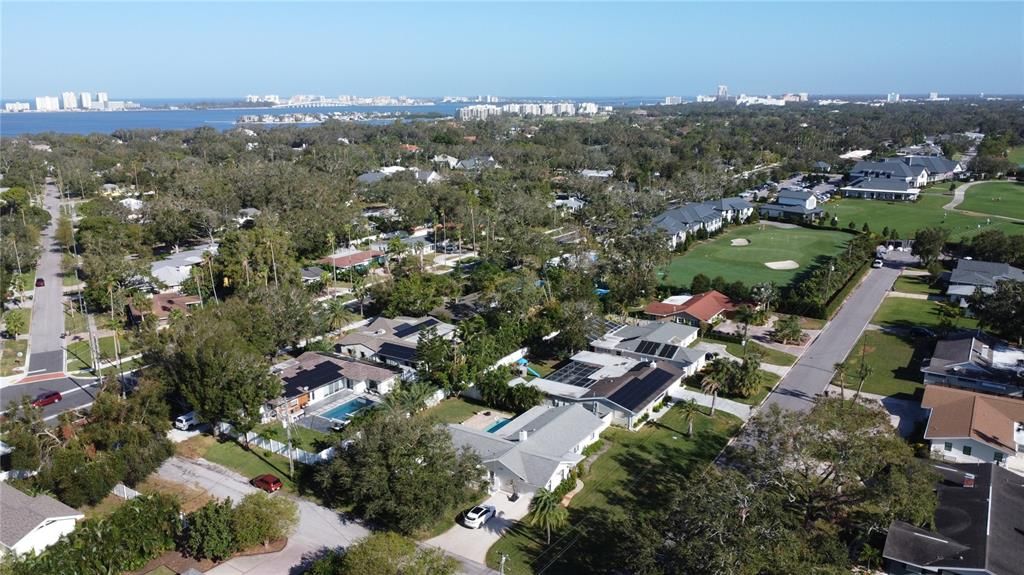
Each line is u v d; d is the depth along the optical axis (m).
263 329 88.81
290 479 66.12
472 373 83.31
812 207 195.25
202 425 76.62
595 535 56.84
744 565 40.69
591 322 95.25
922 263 142.62
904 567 50.12
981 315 98.44
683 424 76.88
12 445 62.03
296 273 124.81
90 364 96.12
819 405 57.31
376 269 143.38
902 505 51.03
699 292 121.19
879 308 117.81
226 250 124.19
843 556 46.12
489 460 63.69
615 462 68.75
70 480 58.53
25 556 50.41
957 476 61.06
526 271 117.25
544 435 68.44
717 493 45.88
